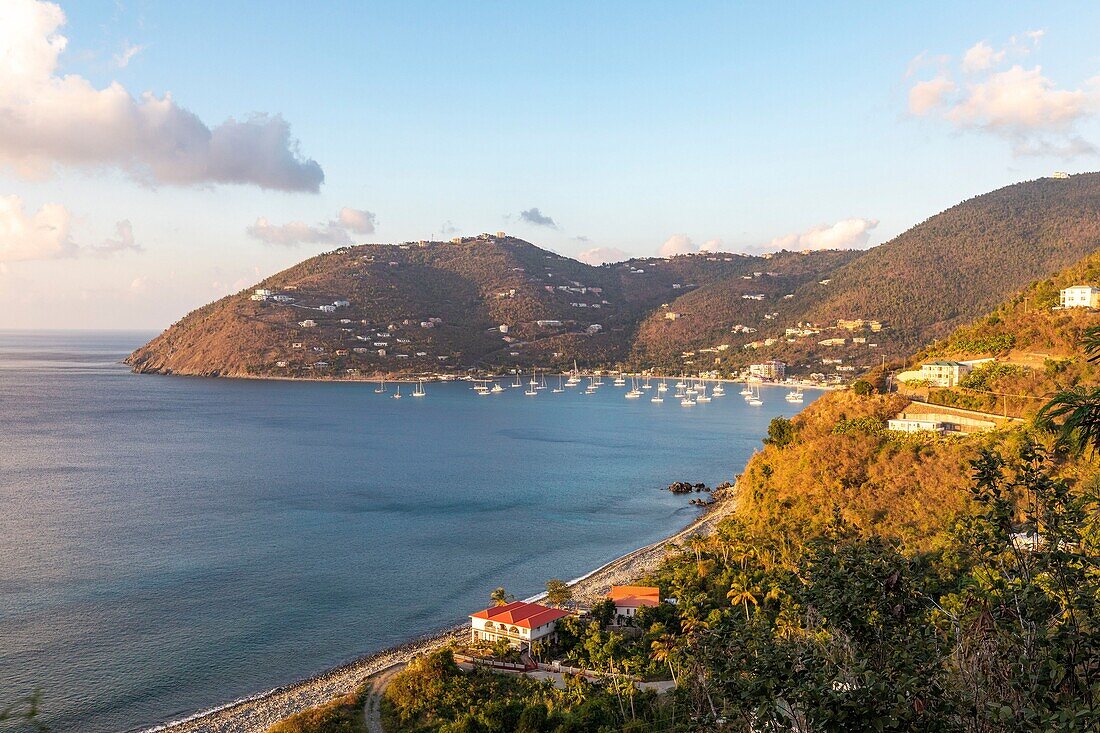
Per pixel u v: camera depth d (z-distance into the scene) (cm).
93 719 6562
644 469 18900
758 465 12681
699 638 1808
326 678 7356
